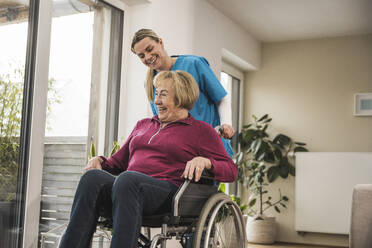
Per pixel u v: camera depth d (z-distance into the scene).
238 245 1.88
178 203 1.48
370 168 4.22
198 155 1.69
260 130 4.71
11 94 2.06
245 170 4.77
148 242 1.61
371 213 2.42
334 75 4.65
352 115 4.54
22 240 2.08
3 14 2.03
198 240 1.54
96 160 1.78
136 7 2.96
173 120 1.73
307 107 4.71
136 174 1.46
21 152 2.11
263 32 4.60
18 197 2.08
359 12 3.95
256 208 4.74
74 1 2.52
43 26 2.21
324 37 4.72
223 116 2.13
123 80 2.90
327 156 4.39
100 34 2.73
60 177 2.39
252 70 4.96
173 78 1.72
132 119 2.89
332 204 4.32
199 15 3.60
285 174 4.54
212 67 3.83
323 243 4.45
